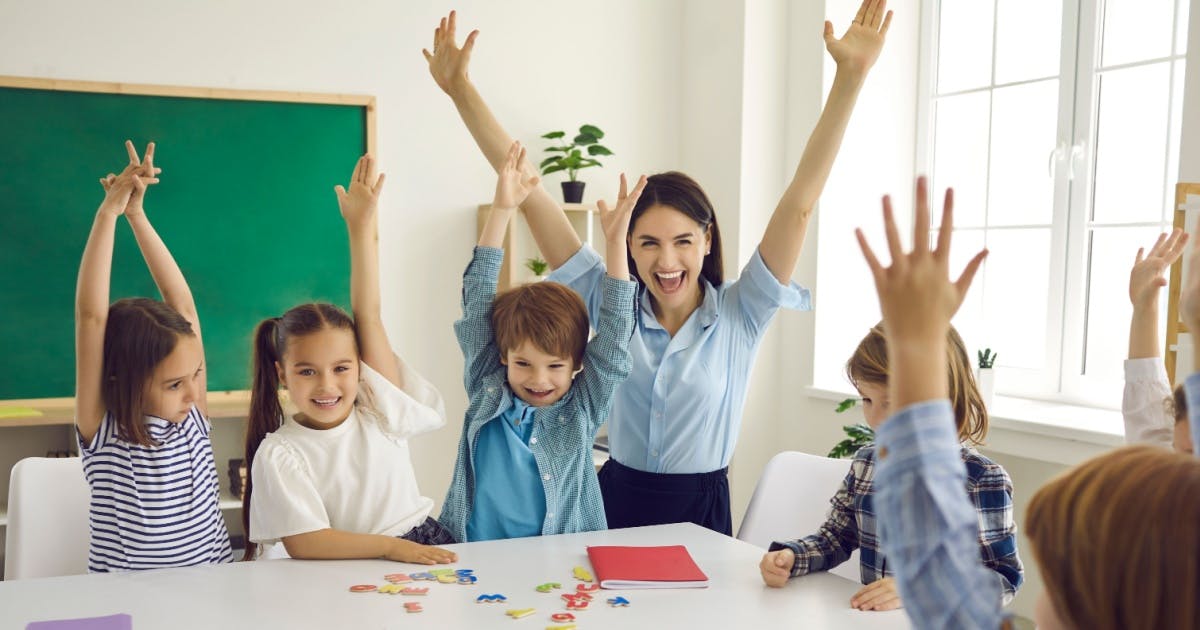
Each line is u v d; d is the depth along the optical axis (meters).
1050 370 3.32
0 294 3.21
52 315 3.28
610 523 2.02
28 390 3.26
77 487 1.96
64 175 3.26
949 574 0.69
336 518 1.68
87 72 3.28
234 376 3.51
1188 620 0.58
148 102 3.35
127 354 1.65
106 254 1.69
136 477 1.68
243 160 3.48
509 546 1.65
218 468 3.49
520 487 1.79
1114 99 3.14
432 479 3.80
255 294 3.52
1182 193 2.32
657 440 1.95
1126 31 3.10
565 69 3.94
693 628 1.27
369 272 1.83
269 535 1.60
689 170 4.09
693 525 1.83
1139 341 1.83
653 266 1.89
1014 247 3.46
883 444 0.75
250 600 1.36
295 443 1.66
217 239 3.46
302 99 3.52
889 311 0.77
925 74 3.73
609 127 4.03
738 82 3.79
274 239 3.54
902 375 0.75
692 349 1.94
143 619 1.27
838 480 1.96
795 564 1.50
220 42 3.44
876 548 1.55
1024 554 3.07
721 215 3.90
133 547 1.68
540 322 1.70
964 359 1.51
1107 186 3.17
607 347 1.76
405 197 3.71
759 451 3.91
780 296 1.95
